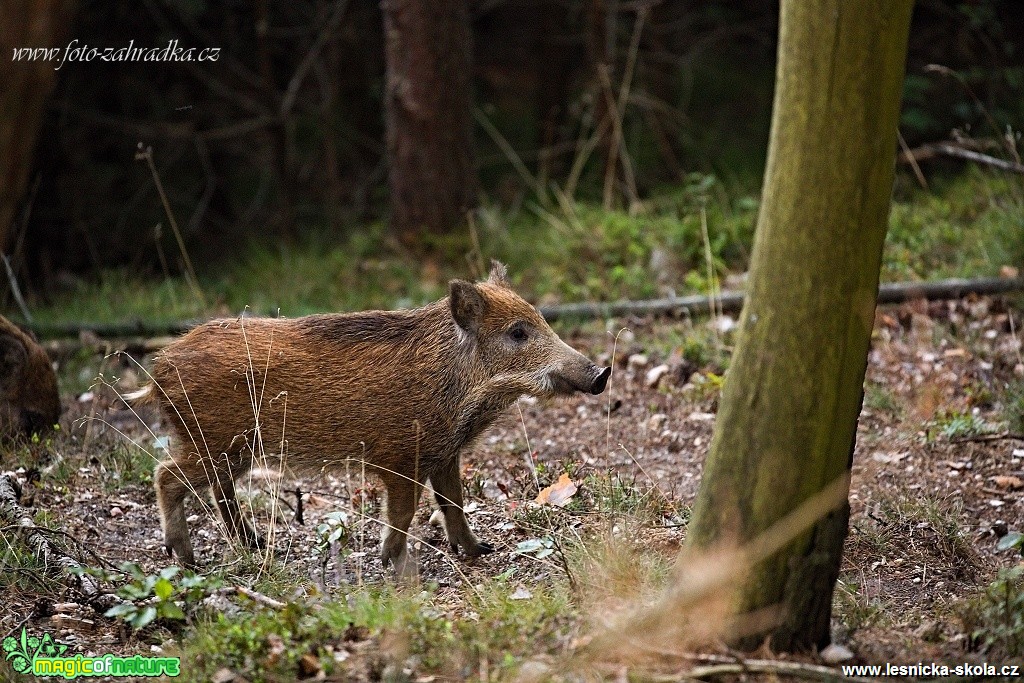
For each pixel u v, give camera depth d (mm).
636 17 24516
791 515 6367
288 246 21047
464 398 9398
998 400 11984
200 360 9172
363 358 9242
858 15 5961
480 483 10688
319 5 23719
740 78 26406
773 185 6320
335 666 6809
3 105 4008
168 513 9250
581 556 8375
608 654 6598
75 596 8594
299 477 9734
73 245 21875
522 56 28375
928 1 23438
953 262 15500
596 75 21516
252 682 6750
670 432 11992
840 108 6062
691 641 6566
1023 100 20828
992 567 9031
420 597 8117
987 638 7156
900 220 16625
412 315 9484
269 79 21922
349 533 9570
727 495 6516
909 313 14109
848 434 6457
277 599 8305
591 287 16266
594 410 12711
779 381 6336
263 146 24750
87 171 22891
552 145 24375
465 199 18750
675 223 17438
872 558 9227
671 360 13508
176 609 7422
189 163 24062
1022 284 14258
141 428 12438
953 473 10633
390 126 18734
